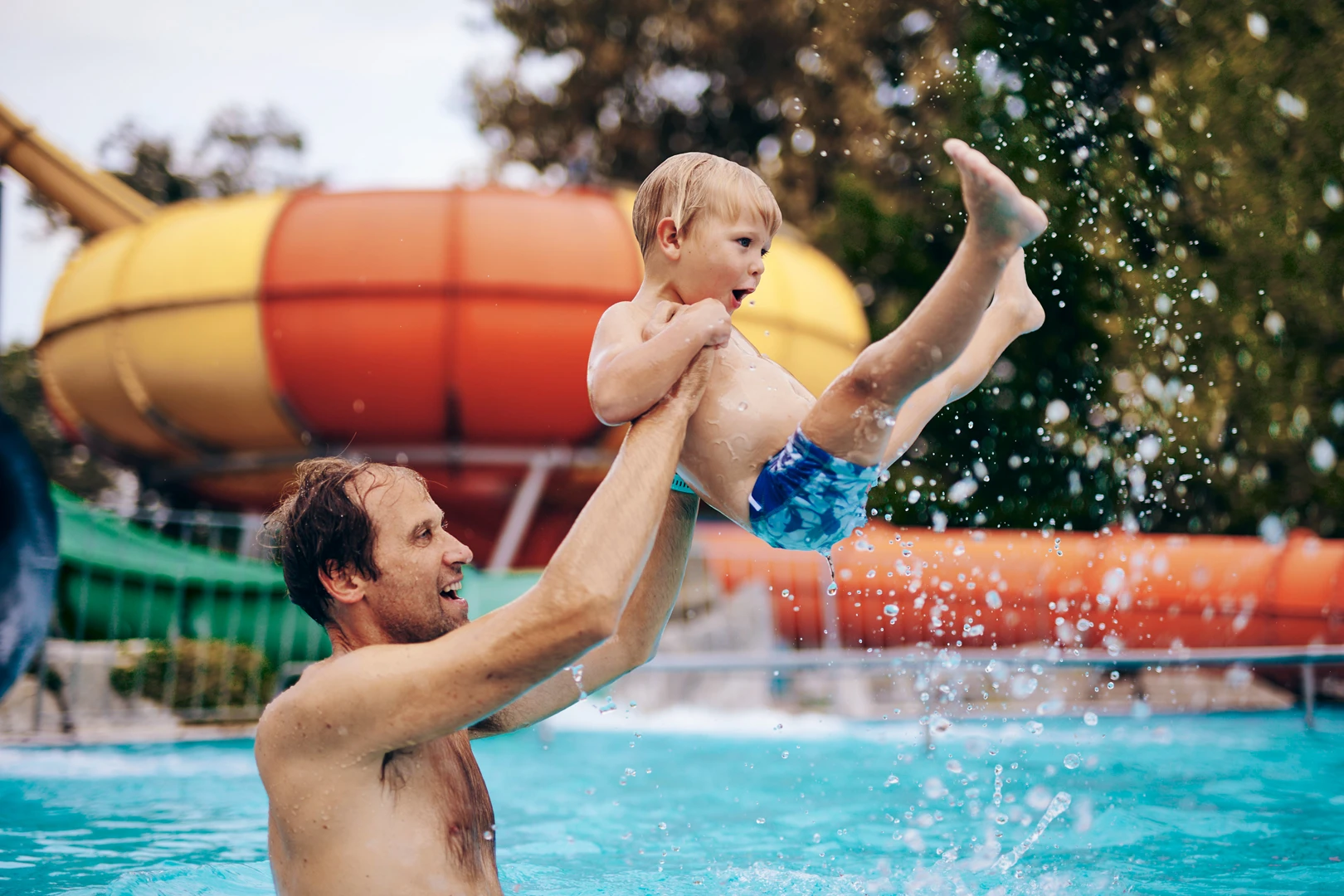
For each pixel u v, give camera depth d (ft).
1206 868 9.10
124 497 72.13
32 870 9.30
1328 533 38.70
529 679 5.38
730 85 68.80
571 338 32.17
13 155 36.32
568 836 11.44
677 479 6.95
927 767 16.35
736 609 28.60
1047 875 8.87
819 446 5.56
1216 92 38.06
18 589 14.80
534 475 33.60
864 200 51.83
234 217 33.22
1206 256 37.63
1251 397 37.17
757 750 19.17
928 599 28.66
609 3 69.51
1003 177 4.94
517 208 32.68
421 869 5.69
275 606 25.98
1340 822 11.12
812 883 8.88
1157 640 27.55
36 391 72.84
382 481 6.09
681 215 6.29
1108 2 40.24
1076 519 35.81
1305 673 20.01
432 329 31.63
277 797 5.66
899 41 58.54
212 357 32.76
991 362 6.81
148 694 22.93
